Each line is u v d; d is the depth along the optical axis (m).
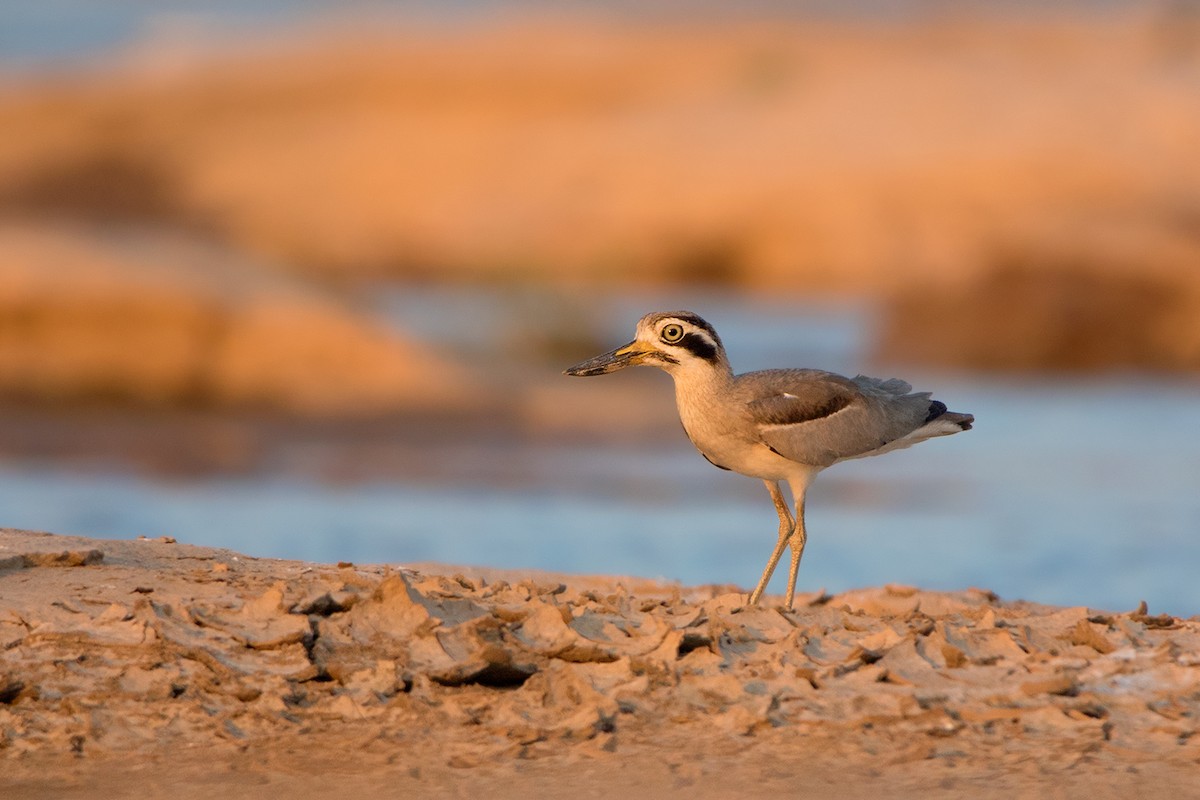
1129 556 18.81
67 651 8.30
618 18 122.00
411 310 36.84
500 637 8.51
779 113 78.56
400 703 8.02
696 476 24.86
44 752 7.52
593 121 85.12
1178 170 68.81
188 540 19.31
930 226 67.00
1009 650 8.70
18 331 28.44
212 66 106.31
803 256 67.69
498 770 7.33
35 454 25.34
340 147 88.62
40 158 95.56
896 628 8.88
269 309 29.23
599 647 8.41
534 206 75.88
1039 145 69.81
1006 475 25.61
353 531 20.19
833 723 7.83
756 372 10.28
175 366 28.62
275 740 7.67
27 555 9.48
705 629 8.62
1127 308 39.25
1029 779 7.20
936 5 121.50
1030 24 115.62
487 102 97.19
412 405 28.66
